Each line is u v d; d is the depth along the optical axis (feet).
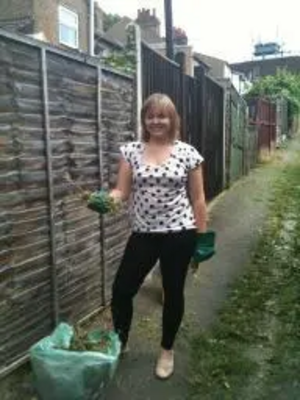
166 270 7.43
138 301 10.12
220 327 9.27
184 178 7.21
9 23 37.47
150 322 9.36
